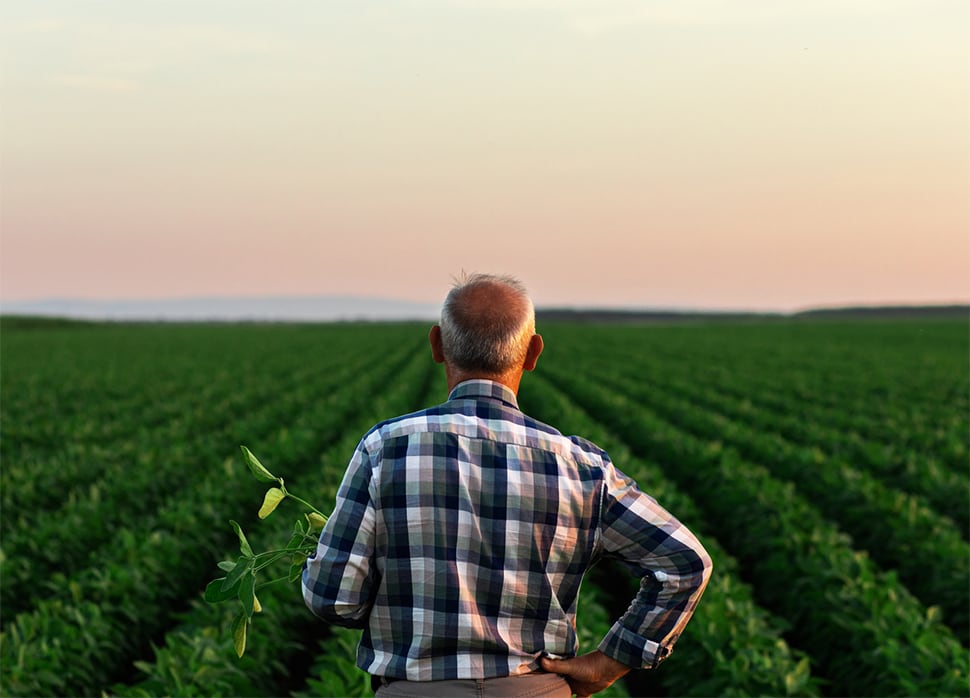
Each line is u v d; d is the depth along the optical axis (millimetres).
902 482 15047
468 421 2615
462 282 2799
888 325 108625
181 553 10055
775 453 16391
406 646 2535
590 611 8039
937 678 6656
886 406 24797
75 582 8328
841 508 12750
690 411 22875
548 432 2670
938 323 115062
